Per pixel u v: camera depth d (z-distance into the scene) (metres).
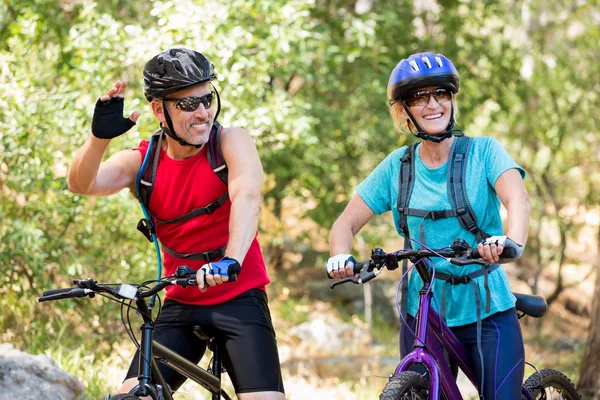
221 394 6.83
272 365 6.47
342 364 20.00
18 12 14.82
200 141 6.20
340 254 6.82
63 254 13.87
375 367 19.69
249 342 6.43
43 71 14.35
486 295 6.59
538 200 27.80
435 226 6.68
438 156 6.77
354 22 18.95
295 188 22.02
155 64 6.08
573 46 27.59
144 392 5.70
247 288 6.55
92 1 17.25
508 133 26.89
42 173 13.12
